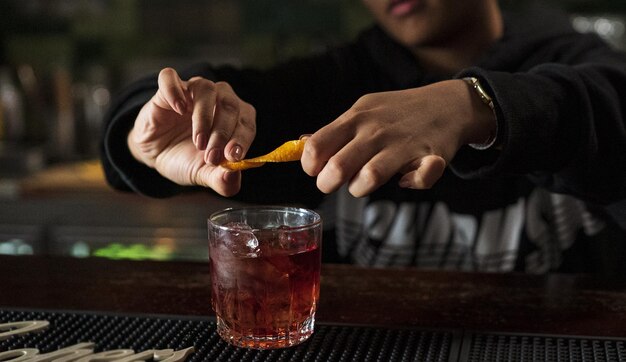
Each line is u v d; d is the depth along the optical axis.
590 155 0.91
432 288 0.99
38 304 0.94
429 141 0.78
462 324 0.88
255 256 0.78
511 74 0.89
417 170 0.74
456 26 1.34
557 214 1.38
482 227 1.39
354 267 1.08
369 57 1.47
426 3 1.30
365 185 0.74
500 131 0.84
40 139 2.78
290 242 0.79
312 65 1.44
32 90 2.76
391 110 0.78
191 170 0.92
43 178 2.44
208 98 0.88
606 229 1.39
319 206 1.46
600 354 0.79
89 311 0.91
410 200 1.41
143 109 0.96
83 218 2.40
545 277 1.03
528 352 0.80
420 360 0.79
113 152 1.04
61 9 2.91
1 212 2.41
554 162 0.92
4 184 2.40
